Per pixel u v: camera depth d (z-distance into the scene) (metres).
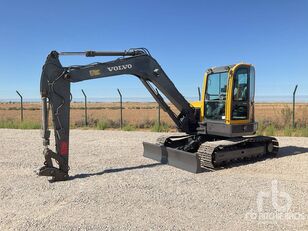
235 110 10.91
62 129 9.09
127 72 10.17
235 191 7.81
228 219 6.20
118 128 23.50
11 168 10.48
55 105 9.04
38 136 18.41
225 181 8.70
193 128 11.79
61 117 9.10
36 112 52.06
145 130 22.25
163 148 11.25
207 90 11.52
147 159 11.76
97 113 47.19
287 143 15.42
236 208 6.73
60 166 9.01
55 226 5.98
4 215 6.54
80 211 6.69
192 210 6.66
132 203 7.09
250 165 10.62
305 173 9.55
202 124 11.49
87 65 9.55
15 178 9.26
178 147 11.91
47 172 8.79
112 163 11.15
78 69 9.38
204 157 10.23
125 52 10.22
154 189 8.04
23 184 8.63
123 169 10.26
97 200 7.30
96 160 11.62
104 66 9.78
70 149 13.90
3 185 8.55
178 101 11.27
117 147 14.41
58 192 7.91
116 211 6.66
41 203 7.18
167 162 11.02
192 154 9.84
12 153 13.00
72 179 9.14
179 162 10.43
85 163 11.14
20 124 24.22
